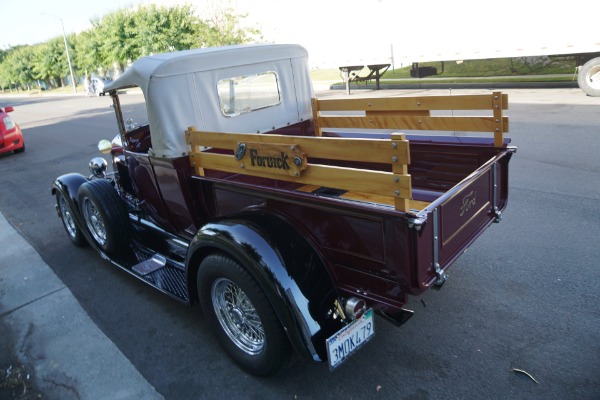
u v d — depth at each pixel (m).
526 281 3.65
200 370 3.08
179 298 3.34
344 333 2.50
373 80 16.98
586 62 10.46
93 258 4.94
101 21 34.16
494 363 2.86
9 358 3.39
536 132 7.77
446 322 3.28
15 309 4.06
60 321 3.80
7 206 7.16
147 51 27.86
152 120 3.38
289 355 2.74
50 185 8.13
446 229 2.58
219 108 3.60
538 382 2.68
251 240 2.62
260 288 2.63
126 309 3.90
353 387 2.79
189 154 3.36
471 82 13.70
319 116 4.36
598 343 2.93
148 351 3.32
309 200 2.55
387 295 2.48
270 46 3.92
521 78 13.34
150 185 3.84
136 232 4.65
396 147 2.11
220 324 3.06
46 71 52.31
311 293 2.56
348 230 2.47
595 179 5.52
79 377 3.11
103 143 4.80
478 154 3.39
